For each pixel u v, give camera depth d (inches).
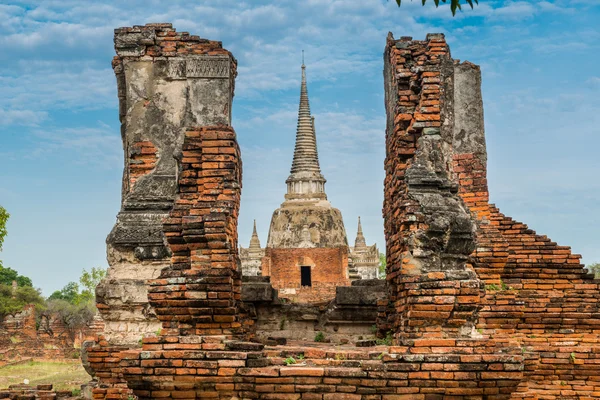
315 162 2760.8
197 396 425.4
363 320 671.8
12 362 1742.1
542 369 653.3
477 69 705.6
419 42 538.6
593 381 650.8
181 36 617.6
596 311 669.3
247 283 676.1
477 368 418.9
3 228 1697.8
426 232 462.0
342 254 2466.8
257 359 424.2
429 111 506.3
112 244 590.2
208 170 487.8
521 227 702.5
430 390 418.6
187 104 599.8
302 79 2847.0
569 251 693.3
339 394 418.0
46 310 2343.8
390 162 549.3
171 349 433.1
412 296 444.8
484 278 631.2
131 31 617.6
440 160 490.6
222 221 465.4
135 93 613.6
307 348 456.8
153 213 598.5
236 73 639.8
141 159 609.9
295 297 2146.9
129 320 575.2
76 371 1524.4
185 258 474.0
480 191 679.1
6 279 3272.6
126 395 552.7
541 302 677.9
